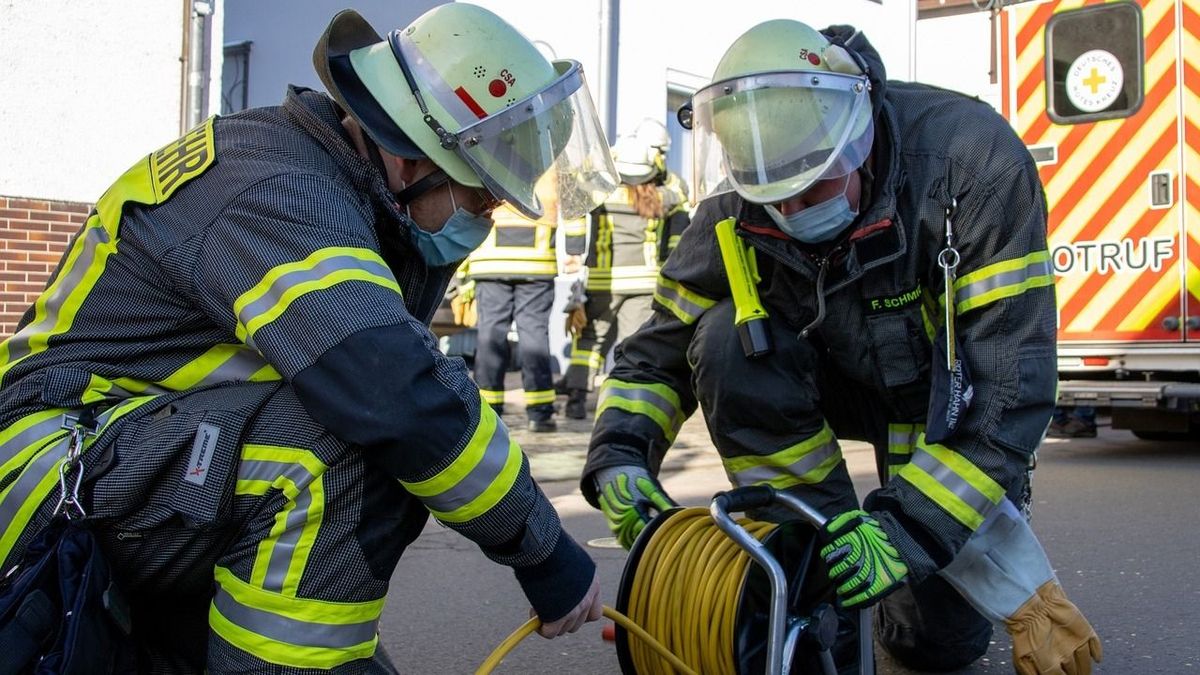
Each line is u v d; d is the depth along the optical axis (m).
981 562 3.01
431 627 3.89
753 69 2.75
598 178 2.43
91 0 7.90
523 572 2.20
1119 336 7.73
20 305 7.73
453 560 4.79
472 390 2.05
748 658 2.59
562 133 2.32
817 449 3.19
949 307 2.80
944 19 15.63
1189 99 7.52
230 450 2.04
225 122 2.23
